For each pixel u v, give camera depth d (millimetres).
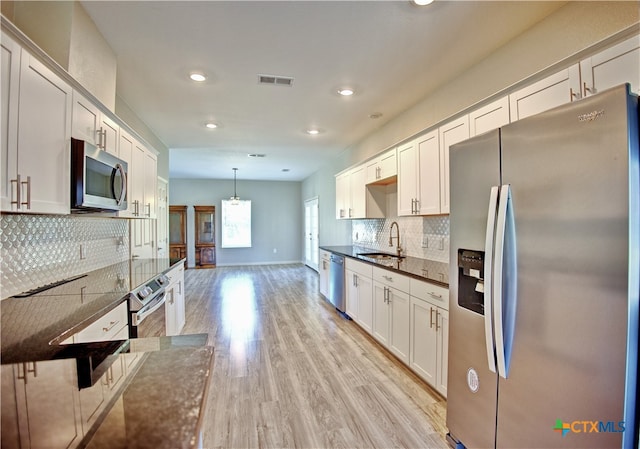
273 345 3219
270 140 4789
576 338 1066
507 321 1290
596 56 1401
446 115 2822
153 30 2029
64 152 1648
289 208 9523
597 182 1015
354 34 2094
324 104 3314
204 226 8797
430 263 3064
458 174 1671
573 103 1084
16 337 1167
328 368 2701
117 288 1988
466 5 1807
